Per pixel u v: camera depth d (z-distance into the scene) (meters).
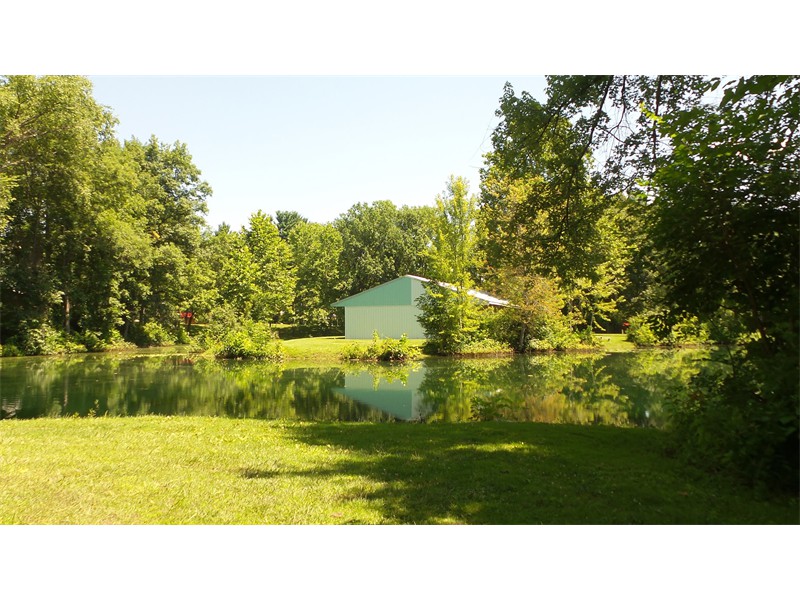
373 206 71.50
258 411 13.84
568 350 35.38
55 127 28.52
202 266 51.59
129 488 5.53
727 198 5.97
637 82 12.51
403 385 19.50
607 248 18.30
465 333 33.69
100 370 24.83
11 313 34.12
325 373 24.17
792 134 5.77
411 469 6.44
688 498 5.11
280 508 4.95
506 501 5.12
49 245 37.97
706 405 6.46
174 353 36.12
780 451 5.34
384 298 42.34
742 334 6.80
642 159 12.51
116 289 40.56
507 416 12.54
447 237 32.78
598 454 7.26
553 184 13.70
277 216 86.31
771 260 6.01
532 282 31.53
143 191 46.56
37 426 9.64
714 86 6.05
